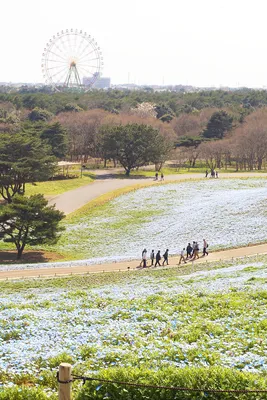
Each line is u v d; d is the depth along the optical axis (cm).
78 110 17912
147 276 4019
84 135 14588
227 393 1095
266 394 1086
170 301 2500
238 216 6969
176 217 7569
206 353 1517
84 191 9862
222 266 4288
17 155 8912
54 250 6506
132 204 8669
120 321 2069
